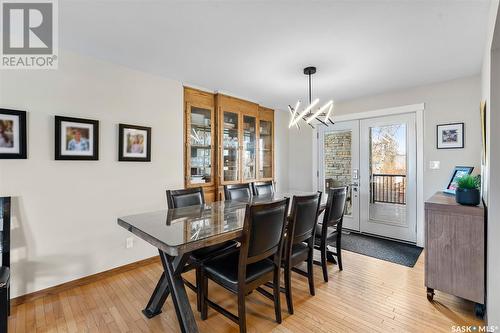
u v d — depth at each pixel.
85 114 2.53
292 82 3.31
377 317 1.97
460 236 2.04
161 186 3.16
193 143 3.58
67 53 2.42
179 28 2.02
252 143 4.38
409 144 3.64
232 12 1.80
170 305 2.16
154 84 3.08
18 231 2.17
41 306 2.14
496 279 1.73
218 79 3.22
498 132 1.72
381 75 3.04
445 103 3.28
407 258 3.12
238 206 2.63
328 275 2.68
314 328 1.85
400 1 1.67
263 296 2.30
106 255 2.69
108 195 2.71
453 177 3.06
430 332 1.80
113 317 1.99
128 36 2.15
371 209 4.04
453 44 2.25
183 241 1.51
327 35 2.11
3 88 2.10
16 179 2.16
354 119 4.15
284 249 2.09
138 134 2.92
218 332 1.82
